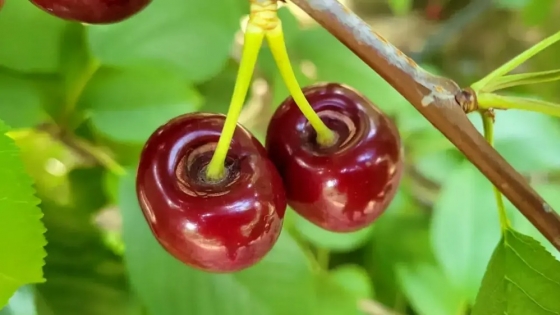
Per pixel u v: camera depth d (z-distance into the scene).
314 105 0.21
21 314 0.23
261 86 0.32
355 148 0.20
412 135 0.35
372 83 0.29
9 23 0.24
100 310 0.26
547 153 0.31
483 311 0.21
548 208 0.20
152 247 0.24
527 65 0.43
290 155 0.20
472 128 0.20
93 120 0.25
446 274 0.30
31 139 0.26
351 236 0.31
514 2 0.37
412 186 0.38
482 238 0.29
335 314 0.31
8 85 0.24
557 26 0.43
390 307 0.35
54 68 0.24
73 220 0.27
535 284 0.21
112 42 0.25
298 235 0.32
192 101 0.26
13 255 0.18
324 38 0.29
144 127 0.25
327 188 0.20
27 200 0.18
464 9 0.44
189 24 0.25
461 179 0.30
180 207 0.19
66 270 0.26
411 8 0.46
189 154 0.19
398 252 0.35
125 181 0.24
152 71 0.25
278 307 0.25
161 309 0.24
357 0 0.45
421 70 0.19
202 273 0.25
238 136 0.20
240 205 0.19
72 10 0.19
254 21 0.18
